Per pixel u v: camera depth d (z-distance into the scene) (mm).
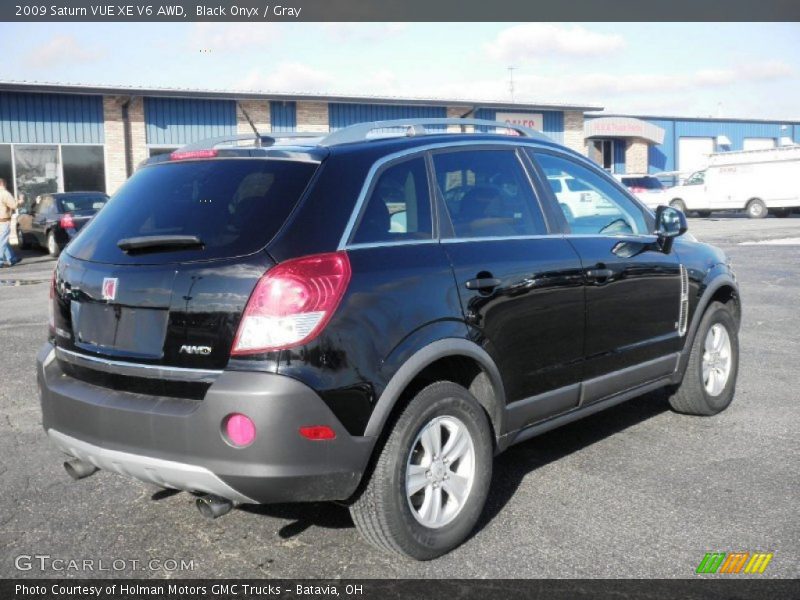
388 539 3309
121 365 3252
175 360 3125
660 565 3355
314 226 3188
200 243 3176
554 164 4438
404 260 3393
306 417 2992
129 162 25359
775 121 46719
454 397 3477
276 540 3670
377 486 3250
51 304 3717
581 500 4039
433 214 3650
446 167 3814
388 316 3230
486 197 3938
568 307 4094
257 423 2945
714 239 19625
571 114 32781
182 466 3055
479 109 30891
